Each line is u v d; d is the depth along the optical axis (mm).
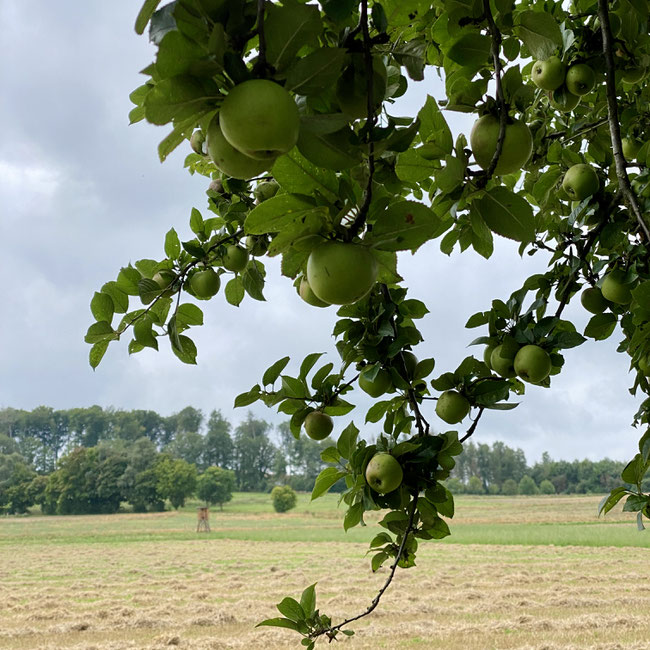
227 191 3258
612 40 2533
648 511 2760
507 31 2213
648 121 3488
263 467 186250
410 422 3125
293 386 3129
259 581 28672
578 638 16906
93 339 3238
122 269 3328
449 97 2387
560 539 53156
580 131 3598
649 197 2926
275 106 1220
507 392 2873
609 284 3045
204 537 66750
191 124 1317
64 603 23172
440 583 26812
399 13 2084
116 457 139500
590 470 181125
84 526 93500
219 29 1198
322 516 110250
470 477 180250
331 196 1588
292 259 2096
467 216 2629
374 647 16297
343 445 3025
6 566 38906
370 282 1525
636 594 23641
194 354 3396
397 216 1548
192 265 3355
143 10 1249
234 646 16703
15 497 136000
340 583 27281
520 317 2928
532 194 3920
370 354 3025
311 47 1780
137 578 30984
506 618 19641
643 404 3016
